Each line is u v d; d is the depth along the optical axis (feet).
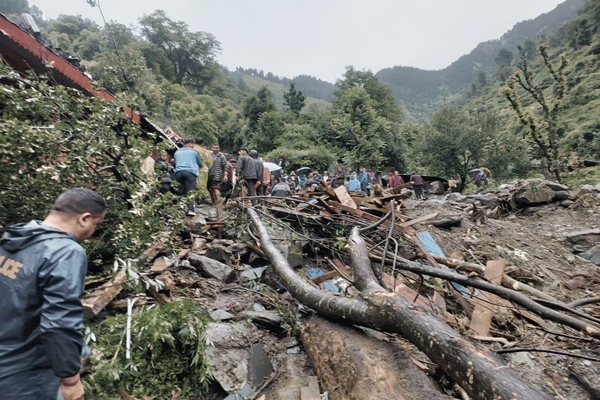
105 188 10.71
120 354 7.18
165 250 12.33
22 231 4.84
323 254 16.60
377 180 54.39
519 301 9.05
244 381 7.98
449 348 6.64
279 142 103.65
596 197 25.07
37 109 10.34
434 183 53.88
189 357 8.02
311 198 19.29
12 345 4.55
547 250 19.79
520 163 75.56
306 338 9.63
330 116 112.47
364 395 6.81
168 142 14.55
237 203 18.43
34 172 9.28
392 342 8.52
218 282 12.30
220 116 147.43
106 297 8.36
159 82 124.67
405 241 15.78
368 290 9.00
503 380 5.78
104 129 10.79
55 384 4.93
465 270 12.48
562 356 10.23
